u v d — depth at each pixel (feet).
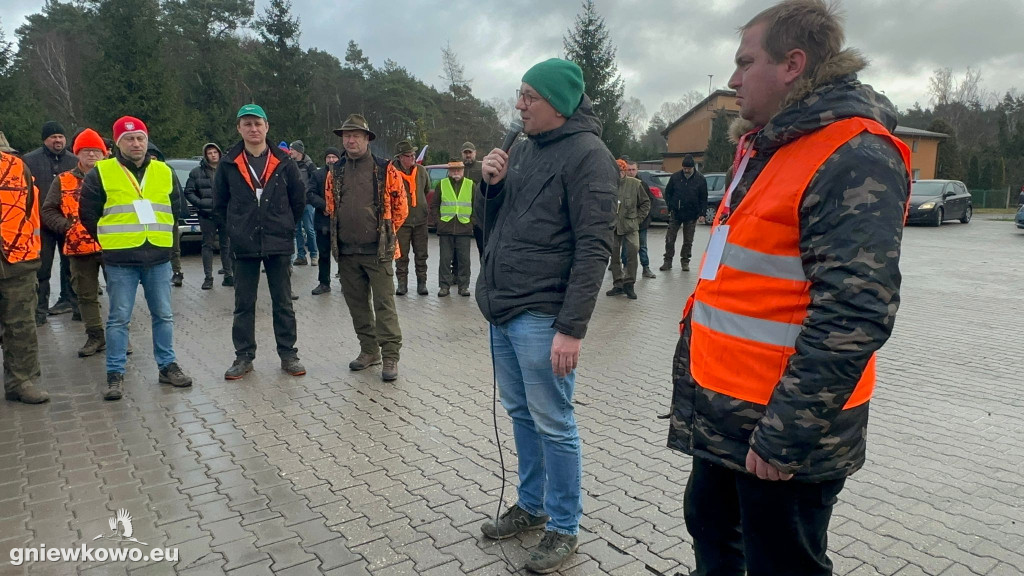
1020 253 47.62
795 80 5.50
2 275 14.71
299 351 20.38
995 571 8.98
